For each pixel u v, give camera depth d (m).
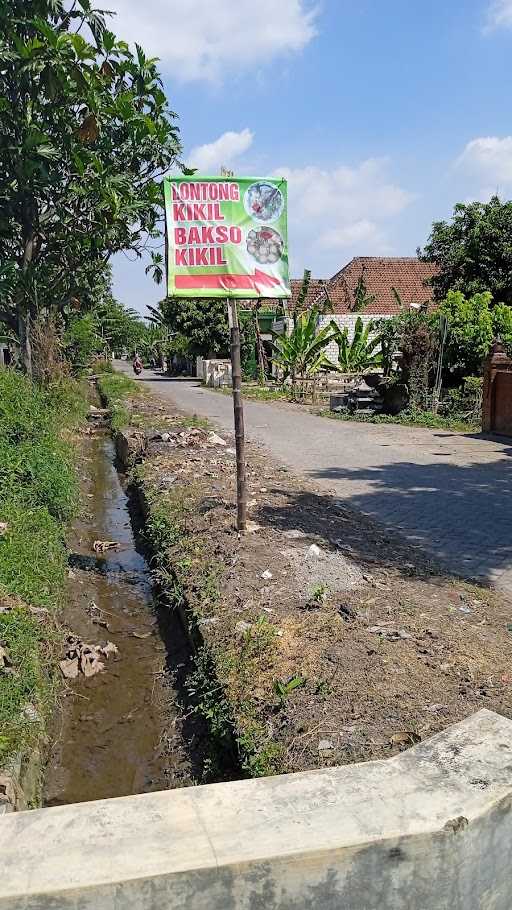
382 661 4.24
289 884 1.56
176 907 1.51
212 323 38.25
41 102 13.99
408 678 4.05
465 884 1.73
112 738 4.60
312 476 10.52
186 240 5.82
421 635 4.65
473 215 20.58
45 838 1.59
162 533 7.55
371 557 6.41
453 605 5.29
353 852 1.58
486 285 20.11
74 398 18.62
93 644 5.90
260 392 26.30
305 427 16.39
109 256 16.34
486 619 5.05
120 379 31.42
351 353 24.28
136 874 1.47
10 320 17.23
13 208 15.11
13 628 4.89
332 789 1.77
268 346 34.69
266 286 5.99
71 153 13.89
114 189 13.88
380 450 12.94
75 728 4.72
